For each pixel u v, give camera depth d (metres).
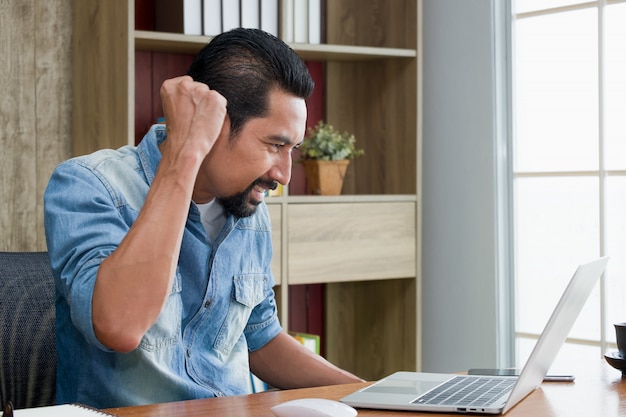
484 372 1.59
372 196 2.97
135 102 2.92
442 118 3.23
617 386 1.47
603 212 2.76
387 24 3.21
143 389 1.52
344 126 3.32
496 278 3.03
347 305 3.39
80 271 1.37
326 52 2.97
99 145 2.68
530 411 1.29
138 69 2.92
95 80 2.70
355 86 3.33
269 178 1.54
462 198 3.15
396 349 3.21
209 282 1.61
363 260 2.95
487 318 3.06
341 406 1.19
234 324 1.67
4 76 2.72
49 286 1.65
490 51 3.04
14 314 1.60
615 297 2.73
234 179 1.52
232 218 1.64
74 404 1.19
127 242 1.35
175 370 1.56
